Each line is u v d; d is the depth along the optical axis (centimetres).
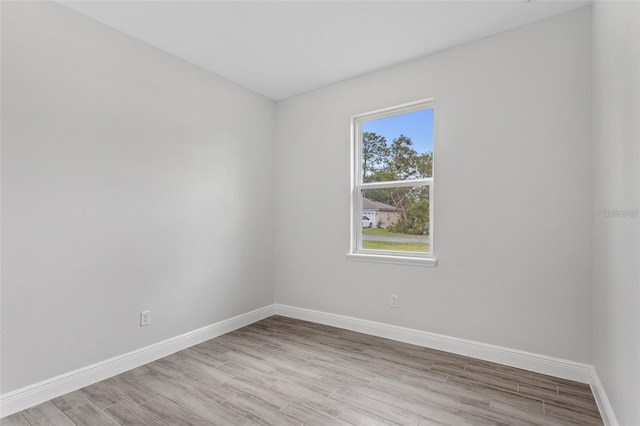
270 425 179
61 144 212
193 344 293
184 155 290
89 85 227
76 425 179
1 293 188
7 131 190
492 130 255
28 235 198
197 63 298
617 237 158
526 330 241
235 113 340
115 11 222
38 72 202
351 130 335
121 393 212
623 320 147
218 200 321
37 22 202
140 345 254
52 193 208
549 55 234
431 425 178
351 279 332
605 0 179
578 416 185
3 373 188
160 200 270
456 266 271
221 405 199
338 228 342
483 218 259
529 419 183
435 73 282
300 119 371
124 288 245
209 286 310
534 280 238
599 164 197
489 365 248
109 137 237
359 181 338
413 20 237
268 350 281
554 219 232
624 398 147
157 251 267
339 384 223
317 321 355
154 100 267
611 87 168
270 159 385
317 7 221
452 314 273
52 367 206
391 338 304
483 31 251
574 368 223
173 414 189
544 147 235
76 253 219
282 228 385
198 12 225
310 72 319
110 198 237
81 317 221
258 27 244
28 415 188
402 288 299
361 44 269
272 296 387
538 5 221
